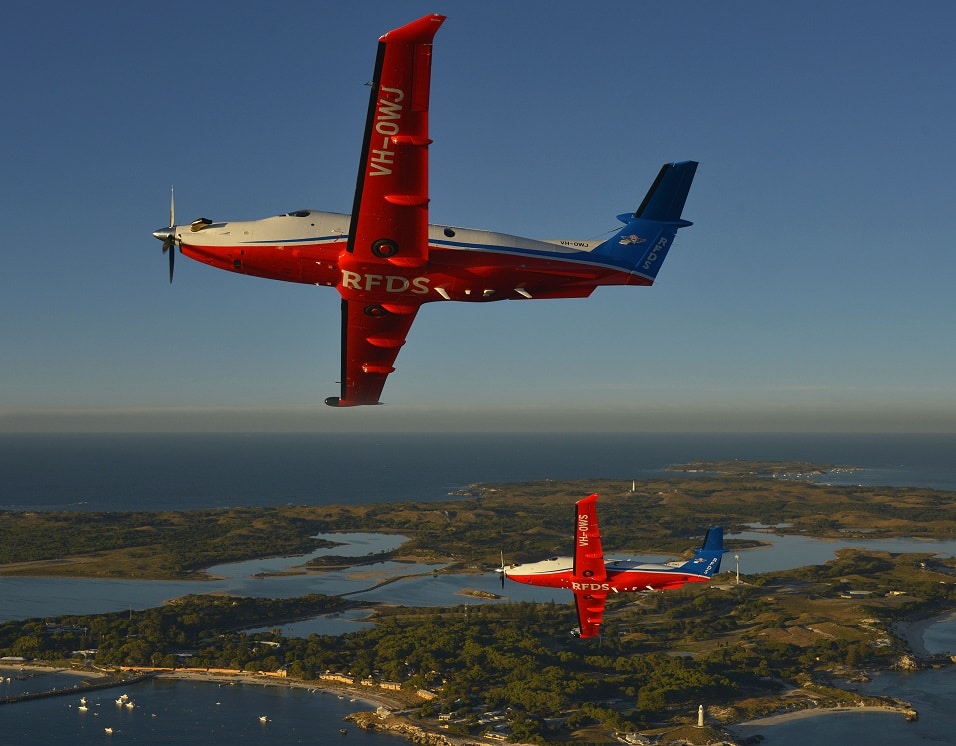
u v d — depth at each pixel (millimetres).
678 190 32531
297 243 28500
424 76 21344
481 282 29344
